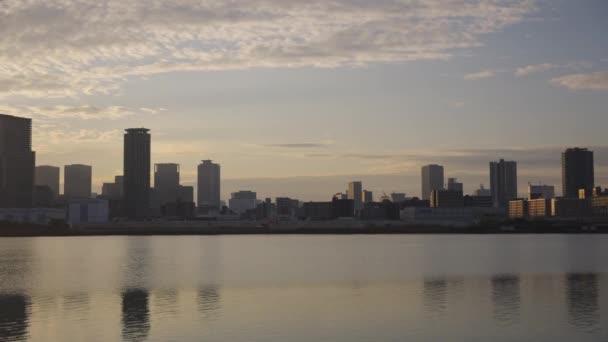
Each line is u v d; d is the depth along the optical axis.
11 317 69.38
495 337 59.06
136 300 82.12
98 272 124.88
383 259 162.25
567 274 115.31
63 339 58.69
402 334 60.41
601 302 78.75
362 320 67.19
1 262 157.00
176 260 162.50
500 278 108.44
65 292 90.88
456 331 61.66
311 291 91.06
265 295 86.88
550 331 61.38
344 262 150.88
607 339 58.03
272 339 58.47
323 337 59.22
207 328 63.16
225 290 92.62
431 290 91.75
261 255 184.75
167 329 62.72
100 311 73.25
